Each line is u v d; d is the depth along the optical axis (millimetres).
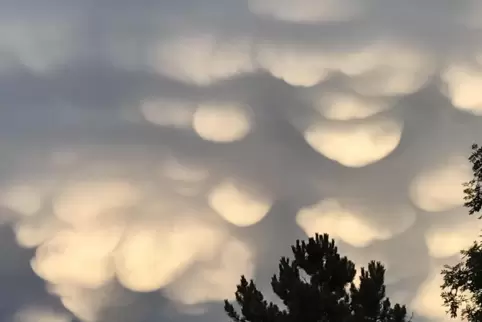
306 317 17453
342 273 18688
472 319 17375
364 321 17297
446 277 17812
